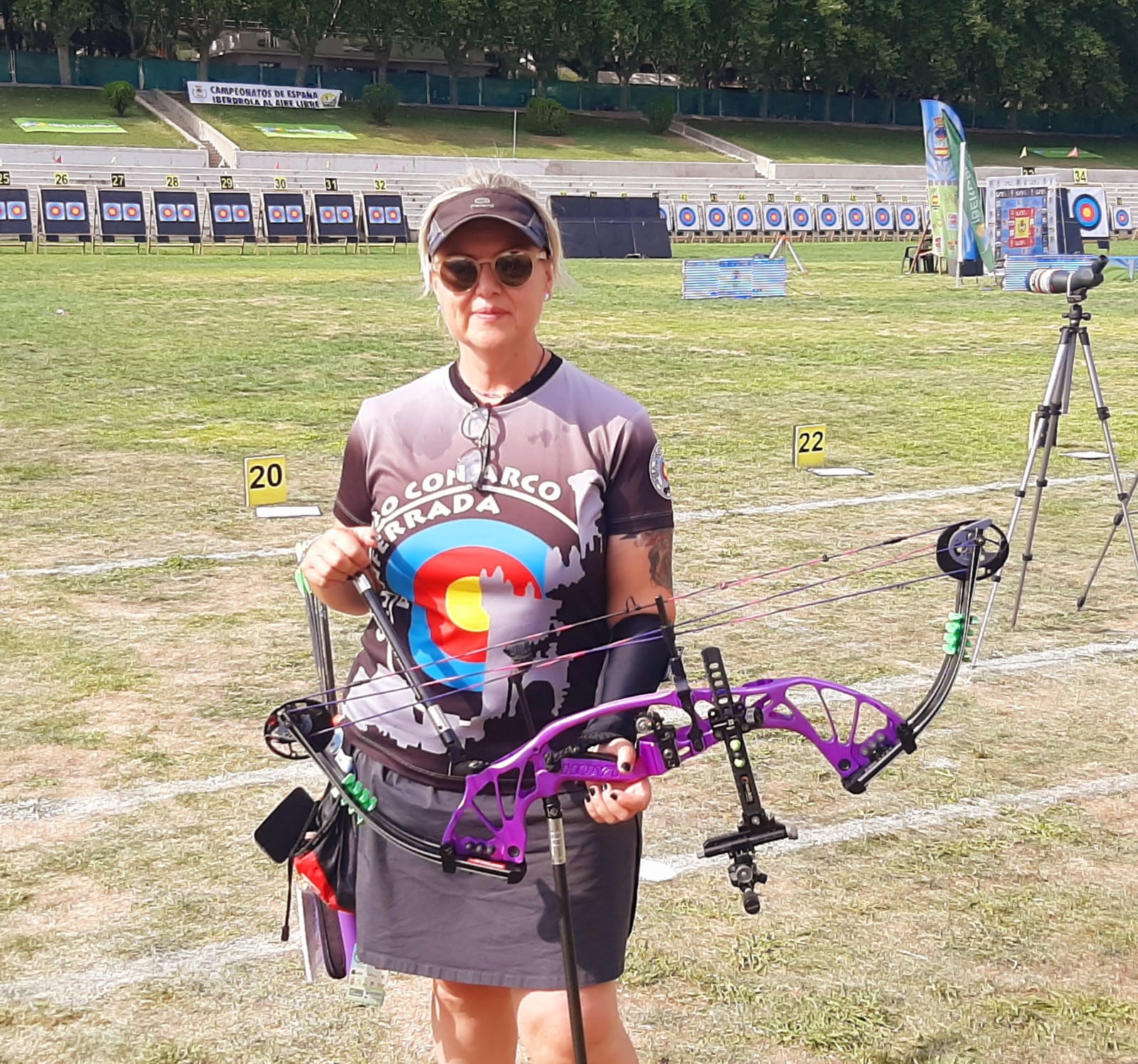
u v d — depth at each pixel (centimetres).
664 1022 371
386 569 270
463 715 264
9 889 437
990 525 275
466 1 5944
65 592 750
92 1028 367
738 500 984
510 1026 285
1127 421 1327
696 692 273
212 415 1282
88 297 2309
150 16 5897
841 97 7019
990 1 6581
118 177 4059
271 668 641
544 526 261
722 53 6650
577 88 6588
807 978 393
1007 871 458
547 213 266
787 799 509
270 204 3866
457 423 266
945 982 392
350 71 6300
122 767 530
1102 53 6675
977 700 612
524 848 262
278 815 288
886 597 758
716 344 1862
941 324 2131
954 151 2927
